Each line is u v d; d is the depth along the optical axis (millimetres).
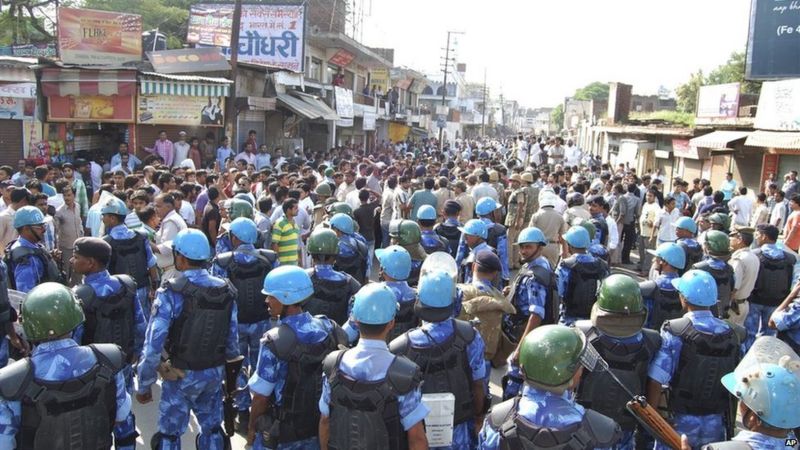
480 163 18766
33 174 11789
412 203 11258
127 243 6152
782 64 20266
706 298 4137
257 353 5906
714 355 4055
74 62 17234
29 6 27344
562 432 2725
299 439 3822
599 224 9711
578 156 28250
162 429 4664
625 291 3973
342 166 13836
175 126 17797
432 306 3863
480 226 6633
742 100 22344
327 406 3350
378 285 3414
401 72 43812
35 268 5789
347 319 5355
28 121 15266
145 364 4461
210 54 18359
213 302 4566
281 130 22906
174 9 30656
